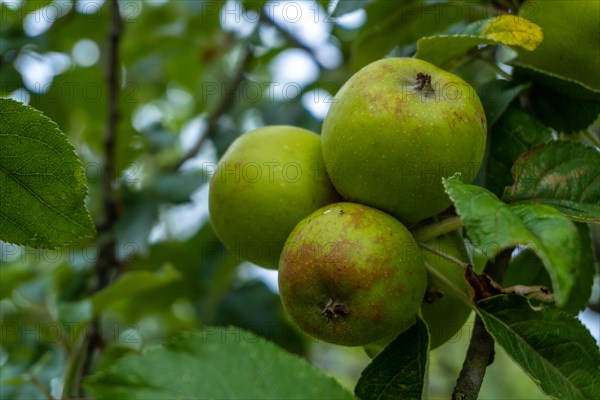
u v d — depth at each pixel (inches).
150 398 16.0
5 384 24.0
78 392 25.9
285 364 16.6
